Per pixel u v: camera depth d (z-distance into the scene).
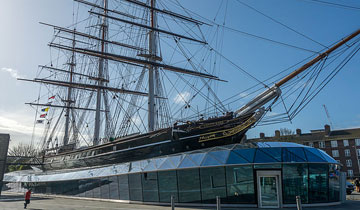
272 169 18.06
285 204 17.67
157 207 19.47
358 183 36.56
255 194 17.97
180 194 20.05
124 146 26.39
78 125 49.47
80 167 33.41
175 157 21.56
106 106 46.12
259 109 20.38
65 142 51.31
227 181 18.66
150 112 29.95
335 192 18.95
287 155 18.36
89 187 28.33
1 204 23.62
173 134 22.31
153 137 23.92
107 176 26.06
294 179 17.97
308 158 18.28
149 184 21.80
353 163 71.44
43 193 37.19
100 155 29.11
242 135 22.28
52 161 40.53
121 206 20.47
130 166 24.28
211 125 21.77
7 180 51.34
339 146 74.19
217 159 19.31
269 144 19.77
